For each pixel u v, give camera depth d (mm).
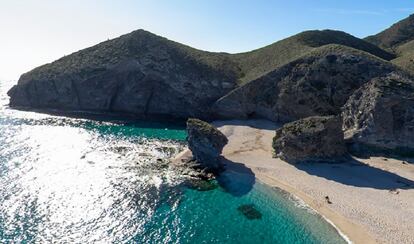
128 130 100500
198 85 118438
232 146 83000
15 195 54969
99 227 47406
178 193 58875
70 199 55031
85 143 85688
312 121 74750
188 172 66812
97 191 58469
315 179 64000
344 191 58969
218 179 64875
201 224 49594
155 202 55500
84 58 127688
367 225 48594
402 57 127125
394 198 56219
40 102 124375
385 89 78938
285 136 74062
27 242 42594
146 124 109188
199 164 68875
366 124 77750
